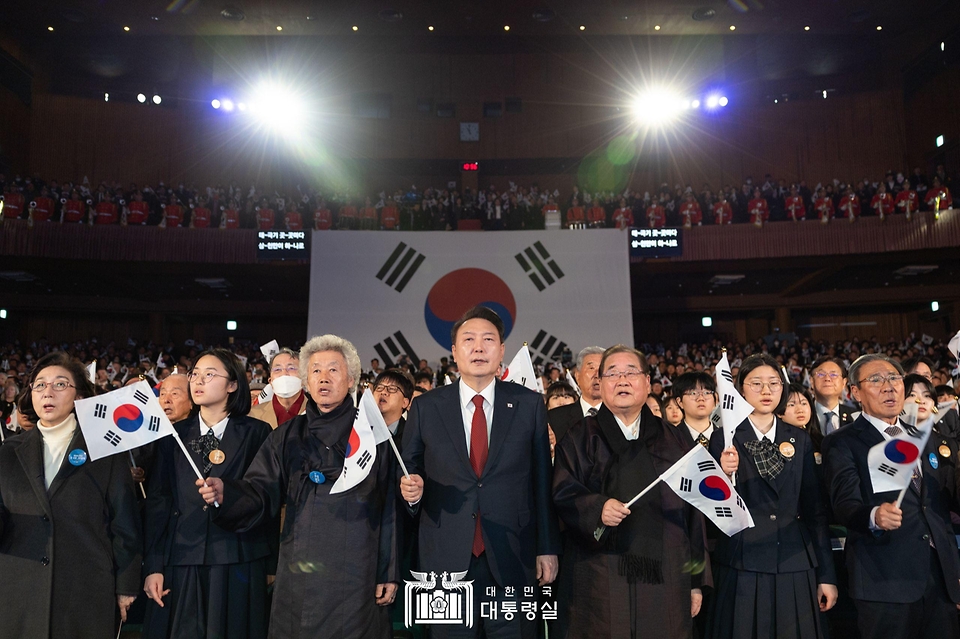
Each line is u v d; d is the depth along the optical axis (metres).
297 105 21.28
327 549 2.75
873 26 19.08
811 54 20.59
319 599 2.71
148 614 2.99
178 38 20.81
